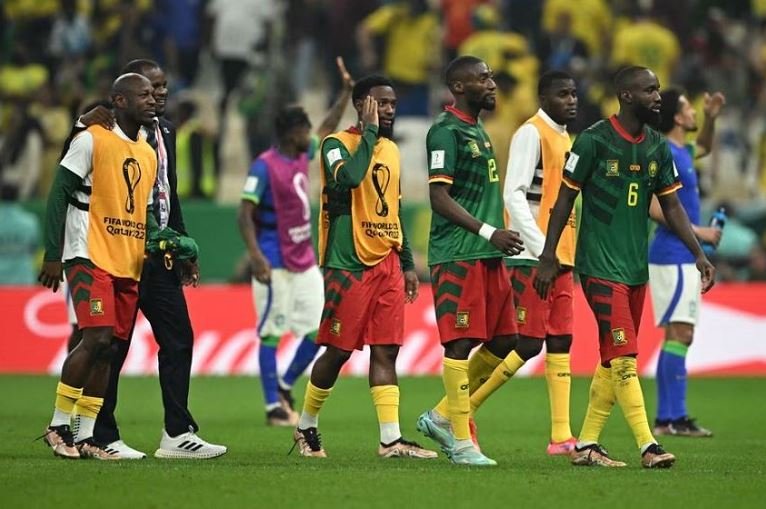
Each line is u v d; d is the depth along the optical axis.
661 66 76.81
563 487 27.47
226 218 65.94
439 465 31.34
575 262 31.58
